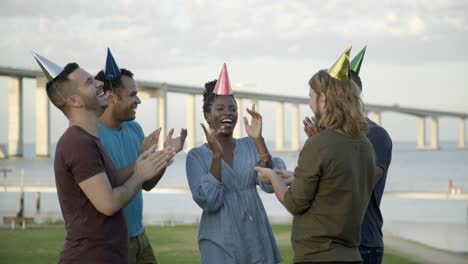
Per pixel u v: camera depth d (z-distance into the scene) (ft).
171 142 14.47
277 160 16.01
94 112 12.39
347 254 12.24
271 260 15.55
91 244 11.76
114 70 15.06
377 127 14.25
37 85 338.13
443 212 144.15
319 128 13.75
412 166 389.60
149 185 15.28
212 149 15.01
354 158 12.13
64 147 11.73
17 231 65.10
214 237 15.28
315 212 12.25
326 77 12.22
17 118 363.35
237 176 15.46
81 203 11.78
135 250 15.56
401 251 53.88
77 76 12.20
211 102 15.96
